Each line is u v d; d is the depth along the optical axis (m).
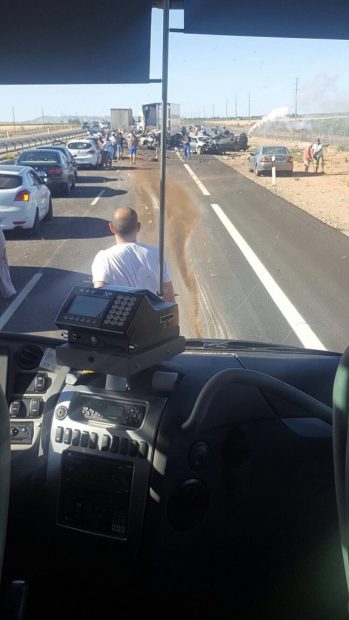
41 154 23.25
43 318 8.03
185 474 2.67
